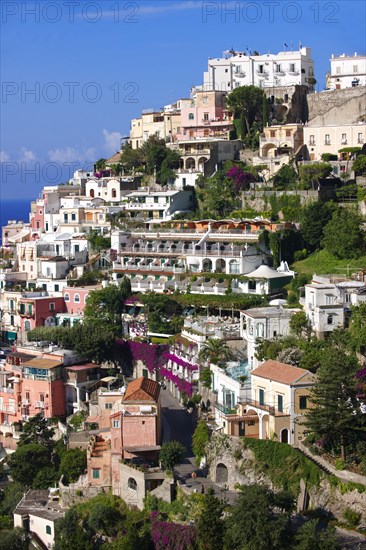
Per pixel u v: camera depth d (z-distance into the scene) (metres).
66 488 162.88
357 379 144.88
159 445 159.75
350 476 137.00
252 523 131.38
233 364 173.62
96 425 178.62
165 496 149.75
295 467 142.75
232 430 153.12
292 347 163.38
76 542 149.12
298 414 148.38
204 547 136.00
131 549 141.75
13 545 157.38
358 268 199.25
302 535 130.00
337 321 168.50
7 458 183.50
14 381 198.88
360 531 133.25
